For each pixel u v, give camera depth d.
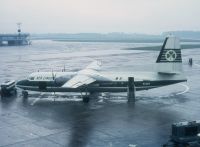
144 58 117.25
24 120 35.97
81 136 30.45
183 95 50.16
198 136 27.17
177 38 44.38
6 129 32.62
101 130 32.25
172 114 38.38
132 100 45.41
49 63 98.50
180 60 44.91
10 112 39.50
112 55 132.38
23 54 138.62
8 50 169.38
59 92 48.69
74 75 46.41
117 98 47.53
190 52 148.25
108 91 46.16
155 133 31.20
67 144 28.28
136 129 32.53
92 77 43.56
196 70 81.25
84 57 121.81
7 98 47.97
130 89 45.34
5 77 67.75
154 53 142.75
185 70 81.25
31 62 101.88
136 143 28.41
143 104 43.72
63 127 33.31
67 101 45.66
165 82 45.34
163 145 27.42
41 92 51.88
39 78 47.62
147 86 45.38
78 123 34.78
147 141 28.92
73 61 105.19
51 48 192.12
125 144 28.19
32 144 28.31
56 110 40.50
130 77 45.25
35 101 45.78
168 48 44.62
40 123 34.81
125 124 34.31
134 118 36.66
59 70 79.50
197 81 63.88
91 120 35.91
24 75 70.94
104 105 43.16
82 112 39.50
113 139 29.55
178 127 27.11
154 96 49.34
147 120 35.81
